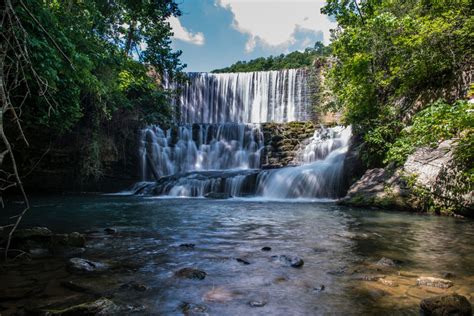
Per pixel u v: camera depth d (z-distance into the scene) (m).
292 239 5.50
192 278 3.29
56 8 9.26
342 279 3.31
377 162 12.91
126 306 2.52
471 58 9.98
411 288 3.02
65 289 2.90
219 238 5.53
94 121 14.84
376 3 13.99
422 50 10.09
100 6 13.56
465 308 2.35
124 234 5.78
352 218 8.20
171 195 15.93
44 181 14.83
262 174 15.95
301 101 28.47
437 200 8.99
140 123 19.31
